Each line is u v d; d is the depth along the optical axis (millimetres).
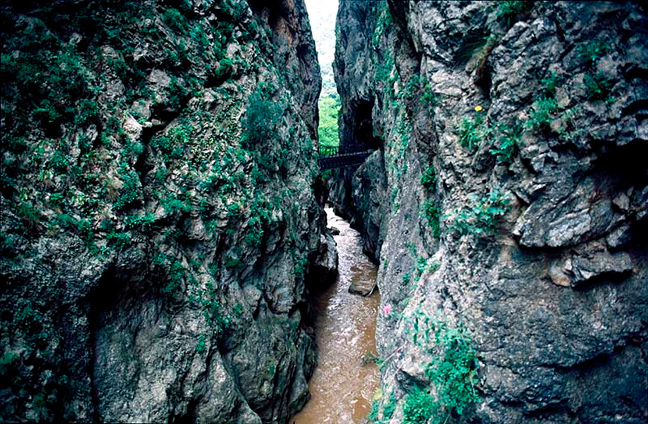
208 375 8438
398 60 11164
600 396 6328
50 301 6340
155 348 7797
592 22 5551
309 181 15664
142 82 9055
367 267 21922
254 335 10180
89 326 6852
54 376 6082
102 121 7898
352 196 28125
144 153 8625
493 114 6473
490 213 6480
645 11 5344
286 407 10820
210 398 8320
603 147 5625
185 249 9219
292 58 20359
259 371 9938
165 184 8906
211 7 11477
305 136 16453
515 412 6512
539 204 6062
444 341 7051
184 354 8141
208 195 9672
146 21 9195
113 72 8391
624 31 5422
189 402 7992
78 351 6574
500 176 6477
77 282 6645
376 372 12539
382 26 18812
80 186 7219
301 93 21234
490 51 6605
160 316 8102
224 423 8398
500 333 6523
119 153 7938
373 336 14688
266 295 11680
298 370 11672
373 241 22016
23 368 5723
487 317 6629
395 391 8477
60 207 6824
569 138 5734
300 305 13383
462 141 7199
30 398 5680
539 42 5883
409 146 12391
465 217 7004
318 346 14242
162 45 9438
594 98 5598
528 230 6141
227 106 10883
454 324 7113
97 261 6938
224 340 9383
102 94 8047
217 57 11188
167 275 8336
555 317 6285
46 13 7527
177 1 10305
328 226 29719
